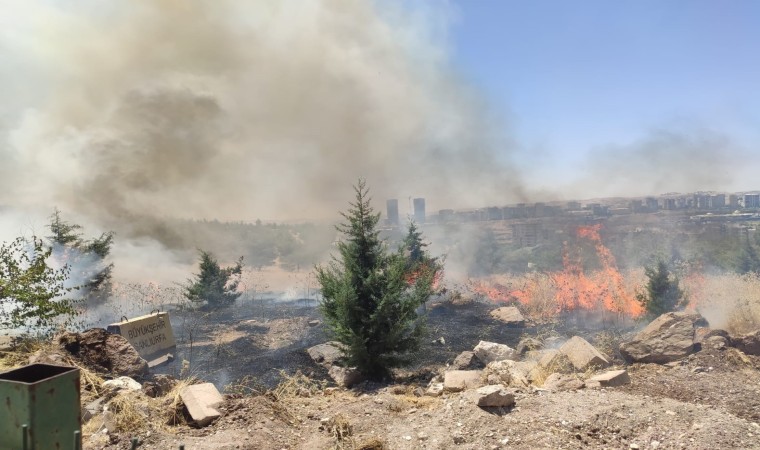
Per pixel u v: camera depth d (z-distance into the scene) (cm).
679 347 902
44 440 350
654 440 521
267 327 1861
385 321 1052
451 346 1457
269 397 704
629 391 714
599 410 594
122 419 584
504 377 767
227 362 1327
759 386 729
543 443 517
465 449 521
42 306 965
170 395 685
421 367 1227
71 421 369
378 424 625
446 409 634
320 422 638
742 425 544
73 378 371
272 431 589
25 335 1006
